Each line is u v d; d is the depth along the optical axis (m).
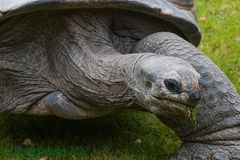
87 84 4.87
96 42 5.03
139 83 4.24
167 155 5.50
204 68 4.77
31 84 5.35
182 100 3.96
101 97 4.80
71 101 5.12
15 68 5.35
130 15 5.15
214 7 10.98
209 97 4.73
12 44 5.29
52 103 5.20
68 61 5.05
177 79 3.90
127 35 5.29
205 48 8.83
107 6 4.80
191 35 5.58
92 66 4.82
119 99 4.64
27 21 5.04
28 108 5.45
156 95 4.03
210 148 4.77
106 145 5.73
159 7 4.96
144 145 5.77
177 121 4.82
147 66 4.10
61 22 5.05
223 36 9.26
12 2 4.79
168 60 4.05
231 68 8.09
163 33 5.05
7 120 6.46
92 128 6.24
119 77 4.54
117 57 4.66
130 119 6.55
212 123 4.74
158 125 6.39
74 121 6.39
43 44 5.24
